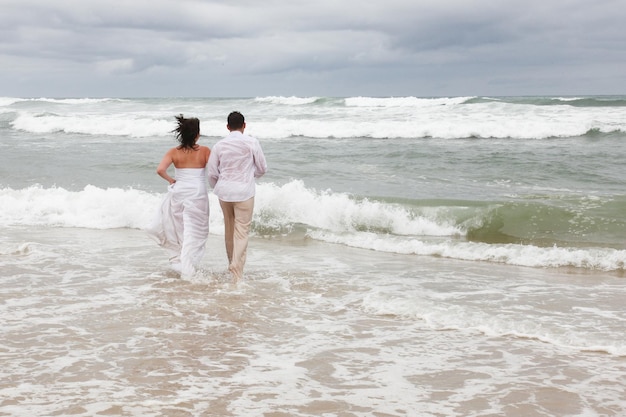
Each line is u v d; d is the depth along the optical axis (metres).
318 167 15.59
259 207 10.15
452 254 8.13
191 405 3.52
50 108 36.31
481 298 6.07
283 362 4.28
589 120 23.59
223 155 6.44
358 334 4.95
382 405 3.57
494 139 22.67
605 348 4.60
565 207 10.04
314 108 32.53
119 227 10.01
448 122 24.75
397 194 12.05
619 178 13.69
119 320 5.20
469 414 3.47
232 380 3.93
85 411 3.41
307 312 5.55
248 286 6.41
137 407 3.48
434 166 15.66
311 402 3.60
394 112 28.98
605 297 6.11
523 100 32.31
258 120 27.62
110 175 14.28
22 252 8.00
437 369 4.19
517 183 13.33
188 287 6.32
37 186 12.89
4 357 4.30
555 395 3.75
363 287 6.46
